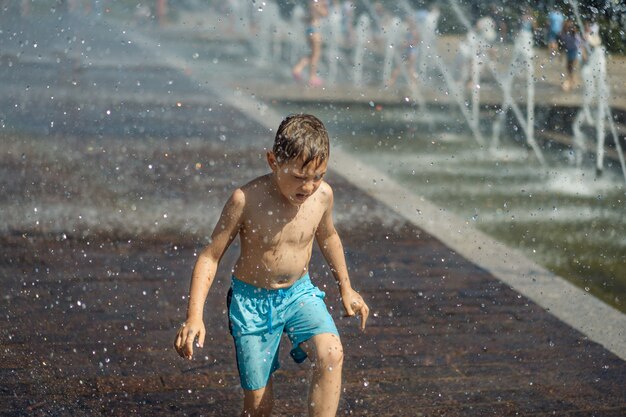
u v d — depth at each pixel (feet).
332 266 13.55
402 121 47.19
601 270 23.50
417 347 17.69
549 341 18.31
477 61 61.05
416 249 24.58
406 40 72.33
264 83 59.16
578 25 53.93
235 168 33.45
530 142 42.11
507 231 26.86
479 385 16.03
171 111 45.47
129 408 14.46
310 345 12.44
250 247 12.61
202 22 102.01
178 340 11.93
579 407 15.29
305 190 12.09
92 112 43.65
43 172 31.12
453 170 35.53
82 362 16.19
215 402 14.80
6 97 46.34
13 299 19.26
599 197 31.86
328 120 46.29
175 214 26.78
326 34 79.77
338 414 14.56
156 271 21.62
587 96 52.16
